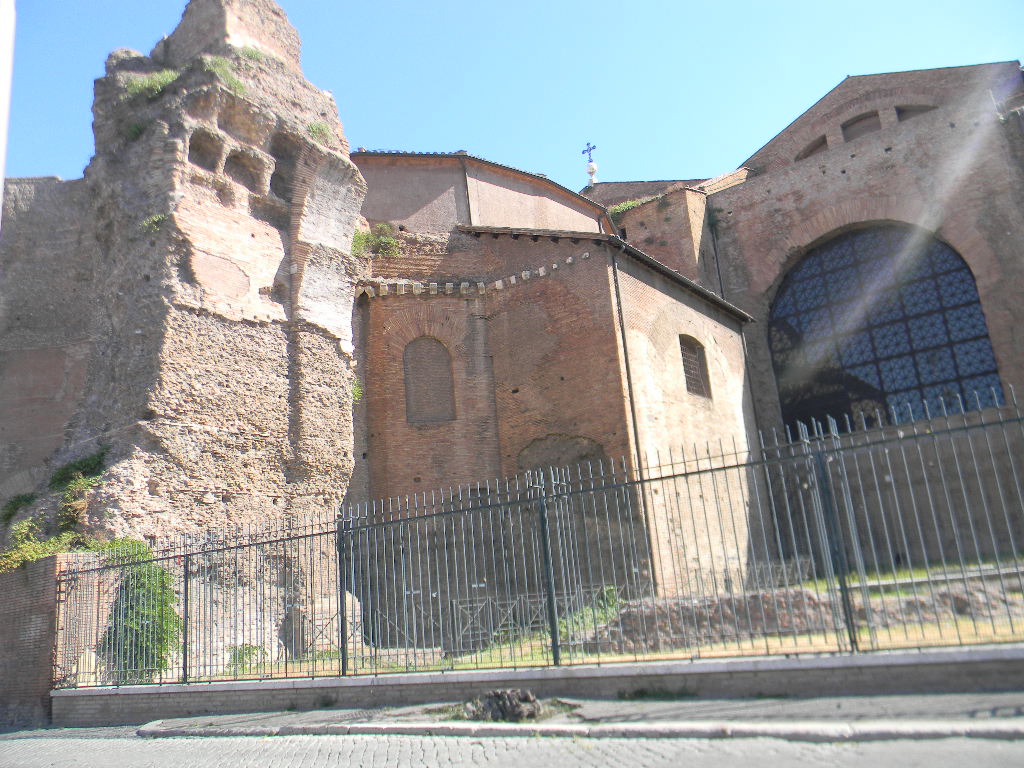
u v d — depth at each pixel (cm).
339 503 1936
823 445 956
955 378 2712
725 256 3297
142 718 1263
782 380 3097
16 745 1161
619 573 1892
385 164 2592
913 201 2892
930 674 802
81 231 2289
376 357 2322
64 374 2188
